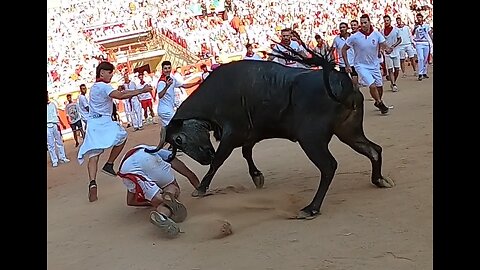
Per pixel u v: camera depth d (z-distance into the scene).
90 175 8.49
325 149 6.27
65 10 27.19
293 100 6.42
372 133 10.40
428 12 30.06
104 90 8.33
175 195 6.87
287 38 13.30
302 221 6.05
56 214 7.92
